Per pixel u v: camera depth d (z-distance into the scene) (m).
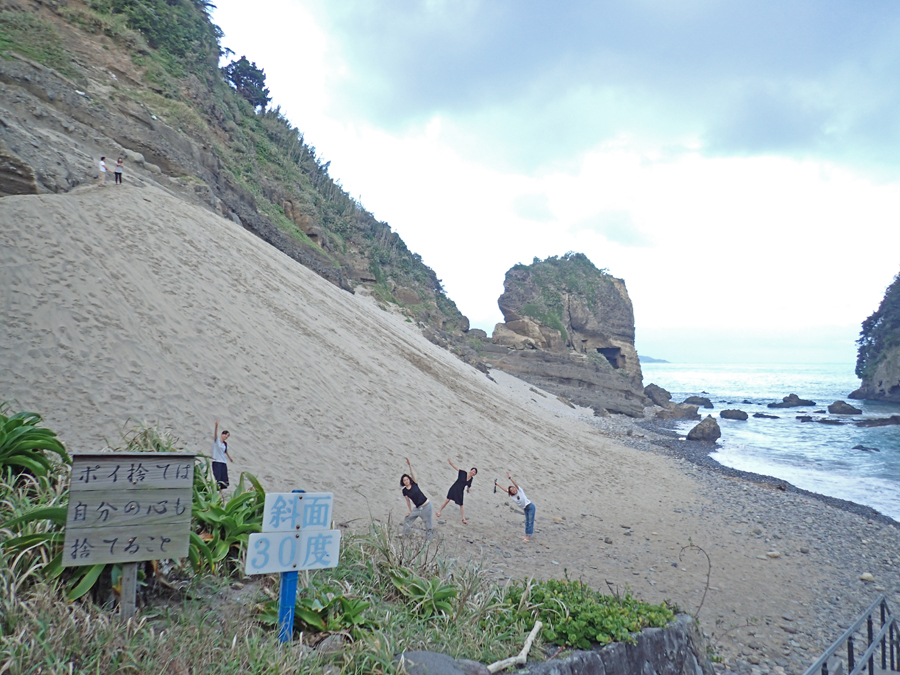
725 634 7.89
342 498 11.18
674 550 11.79
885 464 30.97
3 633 3.19
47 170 17.69
